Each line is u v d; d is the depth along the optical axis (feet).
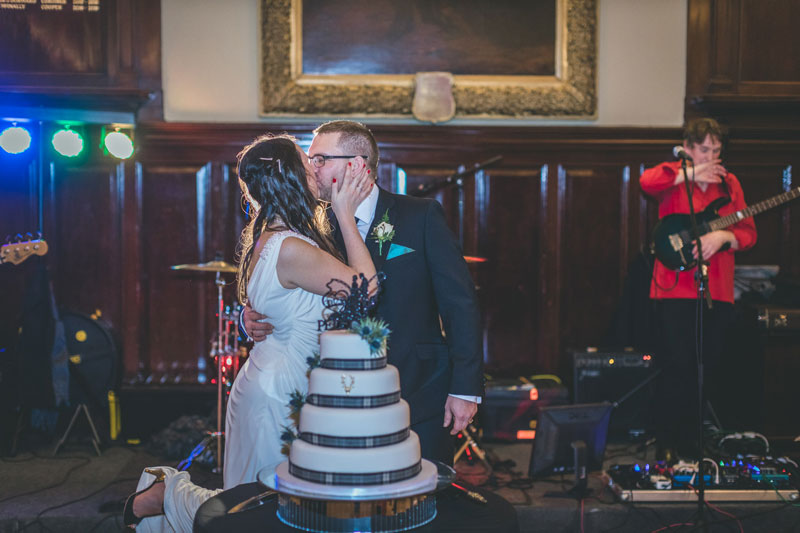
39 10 15.56
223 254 15.94
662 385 13.70
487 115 16.02
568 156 16.16
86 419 15.40
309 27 15.88
